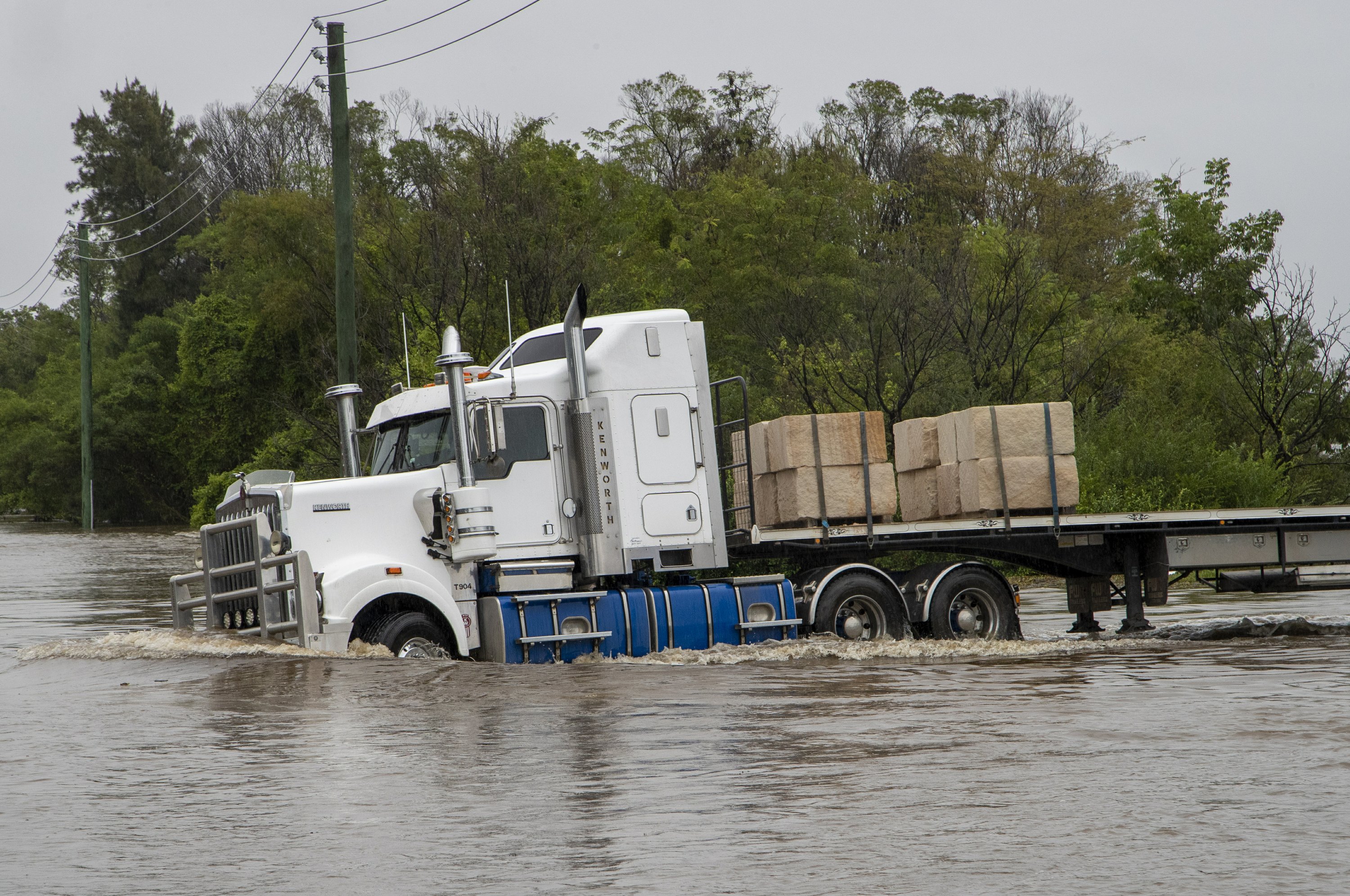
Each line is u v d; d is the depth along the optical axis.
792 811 9.07
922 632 20.50
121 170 122.81
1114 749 11.23
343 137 32.62
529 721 12.65
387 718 12.77
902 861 7.84
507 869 7.72
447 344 17.59
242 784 10.01
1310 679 15.72
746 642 19.17
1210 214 57.38
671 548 18.58
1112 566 22.14
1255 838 8.28
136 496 108.81
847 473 20.69
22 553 60.31
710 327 70.50
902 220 85.25
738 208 72.31
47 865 7.90
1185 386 51.28
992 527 21.16
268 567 16.72
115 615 28.41
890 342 47.94
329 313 76.00
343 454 19.88
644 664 17.59
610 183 80.00
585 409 18.25
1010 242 54.19
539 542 18.17
